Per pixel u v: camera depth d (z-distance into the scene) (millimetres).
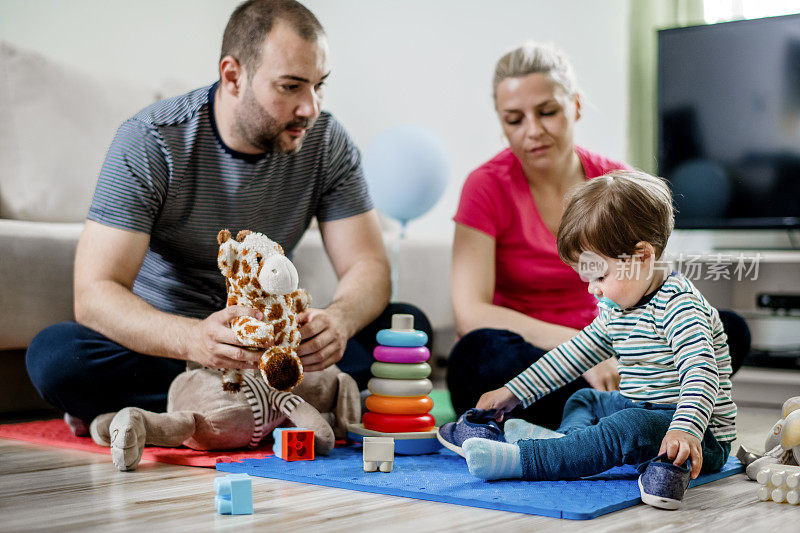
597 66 3336
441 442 1354
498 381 1513
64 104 2473
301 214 1717
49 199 2371
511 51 1776
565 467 1173
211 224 1605
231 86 1493
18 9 2896
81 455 1437
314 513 1016
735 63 2740
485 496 1078
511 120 1747
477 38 3600
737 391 2490
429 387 1465
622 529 948
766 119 2709
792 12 2988
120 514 1011
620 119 3281
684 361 1172
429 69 3721
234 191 1593
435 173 2574
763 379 2424
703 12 3141
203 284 1670
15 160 2346
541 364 1395
